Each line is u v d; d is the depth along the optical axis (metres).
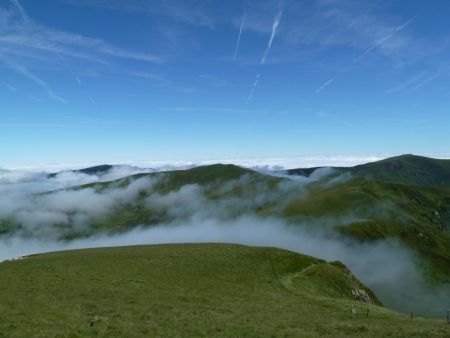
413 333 29.86
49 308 36.19
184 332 28.58
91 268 58.34
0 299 39.94
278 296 49.97
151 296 44.06
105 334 27.11
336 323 34.69
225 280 56.56
